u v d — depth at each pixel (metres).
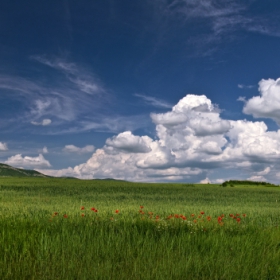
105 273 6.50
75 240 8.52
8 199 27.19
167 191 45.75
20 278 6.30
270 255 8.09
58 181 68.12
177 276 6.60
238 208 22.45
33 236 8.85
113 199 29.98
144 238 9.35
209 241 9.14
